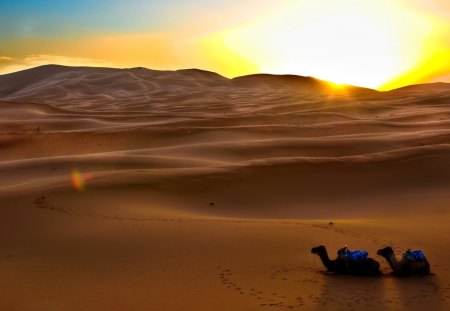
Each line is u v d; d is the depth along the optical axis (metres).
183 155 38.69
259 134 55.84
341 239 15.07
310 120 76.25
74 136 53.44
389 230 16.53
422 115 76.25
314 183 26.69
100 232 15.83
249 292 10.73
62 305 10.38
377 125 62.91
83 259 13.48
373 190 26.11
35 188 21.77
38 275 12.36
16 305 10.48
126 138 53.19
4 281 11.99
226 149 41.09
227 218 18.69
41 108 91.50
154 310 9.95
